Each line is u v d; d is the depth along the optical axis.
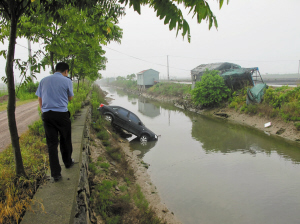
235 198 7.04
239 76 23.27
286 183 7.93
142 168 9.18
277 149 11.55
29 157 4.09
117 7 2.90
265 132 15.02
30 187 3.00
